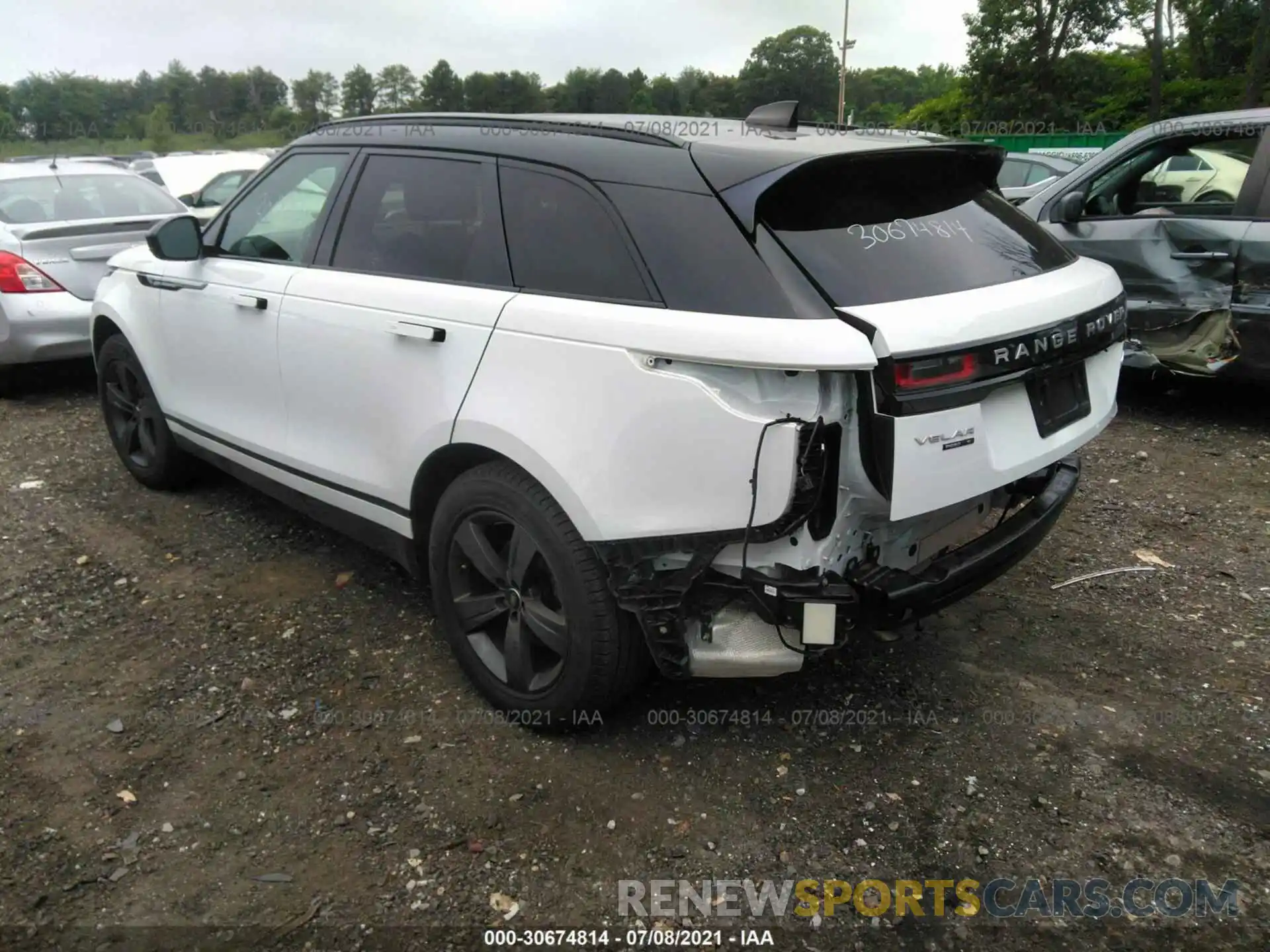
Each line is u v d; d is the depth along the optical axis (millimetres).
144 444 4812
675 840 2543
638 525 2459
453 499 2938
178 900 2338
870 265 2457
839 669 3309
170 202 8094
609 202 2635
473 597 3029
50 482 5039
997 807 2668
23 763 2814
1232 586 3891
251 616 3674
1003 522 2857
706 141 2688
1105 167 6125
